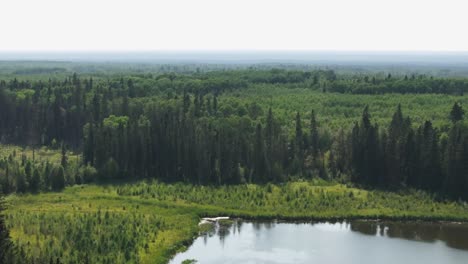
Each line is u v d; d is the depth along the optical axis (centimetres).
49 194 13375
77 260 8875
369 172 14638
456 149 13462
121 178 15062
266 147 15238
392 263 9950
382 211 12525
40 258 8294
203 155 14738
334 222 12144
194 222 11688
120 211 11912
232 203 12862
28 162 14000
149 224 11062
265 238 11094
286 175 15088
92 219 10994
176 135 15200
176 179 14988
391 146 14412
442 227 11962
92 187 14150
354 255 10294
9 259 7675
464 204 12988
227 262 9812
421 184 14162
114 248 9538
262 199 13188
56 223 10581
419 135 14325
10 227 10219
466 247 10850
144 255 9538
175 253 10119
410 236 11406
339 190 14038
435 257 10300
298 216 12225
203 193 13550
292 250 10475
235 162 14950
